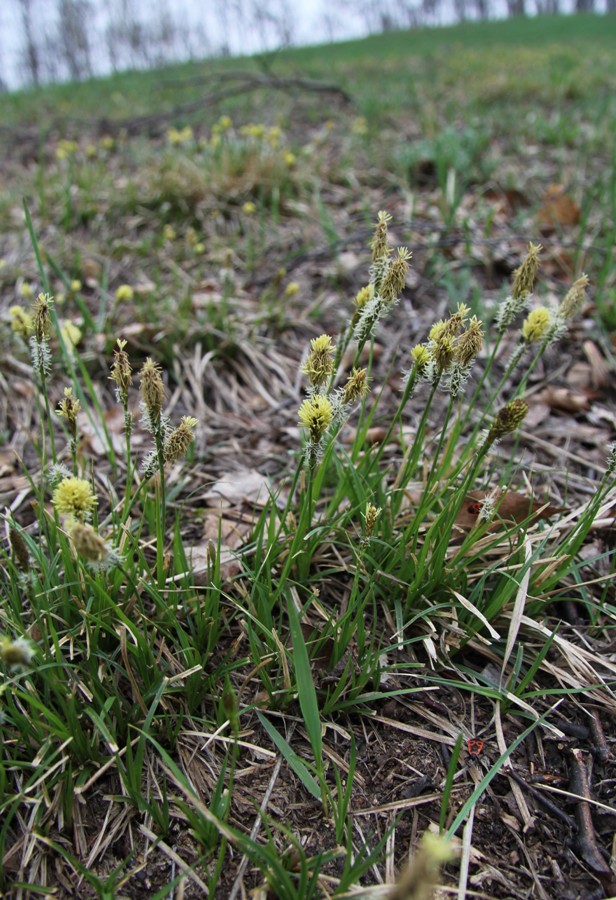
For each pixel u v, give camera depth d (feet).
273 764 0.62
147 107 3.34
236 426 1.09
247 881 0.54
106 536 0.75
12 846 0.56
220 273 1.43
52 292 1.42
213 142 2.09
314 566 0.79
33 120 3.26
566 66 3.93
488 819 0.59
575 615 0.77
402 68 4.33
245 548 0.77
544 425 1.08
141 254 1.59
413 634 0.72
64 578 0.69
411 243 1.53
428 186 1.91
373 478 0.79
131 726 0.57
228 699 0.52
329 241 1.53
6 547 0.79
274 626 0.72
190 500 0.90
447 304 1.36
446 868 0.56
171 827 0.57
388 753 0.64
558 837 0.58
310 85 2.76
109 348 1.20
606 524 0.82
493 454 0.94
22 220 1.78
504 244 1.53
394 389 1.16
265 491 0.91
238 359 1.24
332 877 0.54
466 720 0.66
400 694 0.67
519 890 0.55
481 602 0.73
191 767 0.61
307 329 1.33
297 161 2.02
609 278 1.38
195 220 1.75
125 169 2.12
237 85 3.82
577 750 0.64
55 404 1.13
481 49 5.66
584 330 1.27
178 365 1.19
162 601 0.63
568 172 1.96
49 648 0.63
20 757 0.59
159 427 0.62
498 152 2.15
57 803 0.58
